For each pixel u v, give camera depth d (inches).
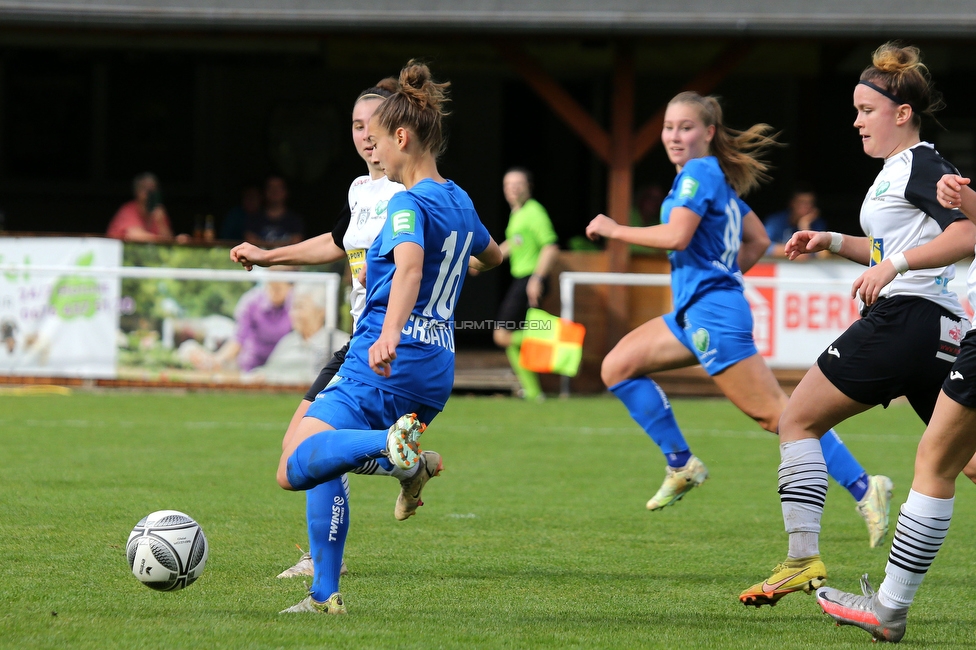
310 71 2380.7
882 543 797.2
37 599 614.2
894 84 614.5
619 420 1530.5
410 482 633.0
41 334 1686.8
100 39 2122.3
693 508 965.8
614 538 841.5
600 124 2412.6
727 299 822.5
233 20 1770.4
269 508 911.7
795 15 1756.9
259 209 2042.3
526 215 1707.7
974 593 685.3
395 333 537.6
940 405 545.6
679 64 2251.5
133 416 1469.0
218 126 2384.4
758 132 857.5
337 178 2400.3
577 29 1761.8
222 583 668.7
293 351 1689.2
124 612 585.9
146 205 1935.3
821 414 608.4
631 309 1772.9
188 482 1023.0
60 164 2377.0
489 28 1761.8
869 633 576.4
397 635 542.9
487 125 2436.0
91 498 935.7
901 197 602.2
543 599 651.5
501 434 1397.6
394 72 2191.2
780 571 597.0
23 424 1385.3
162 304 1686.8
